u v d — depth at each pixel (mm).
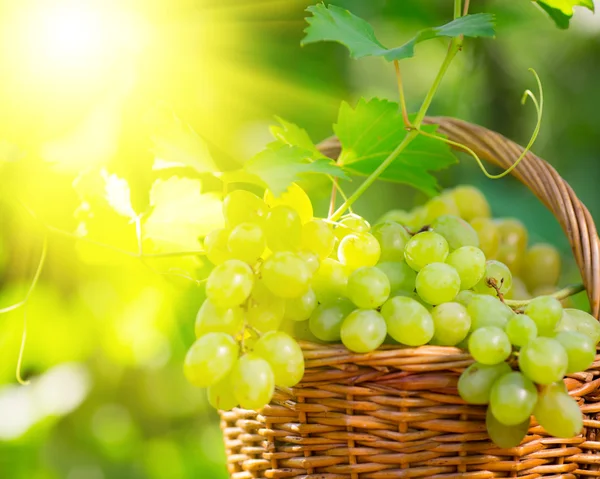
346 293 964
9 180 1099
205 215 1038
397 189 1691
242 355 939
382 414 949
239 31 1301
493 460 958
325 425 959
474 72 1878
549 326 958
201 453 1541
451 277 966
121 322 1288
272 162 970
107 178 1048
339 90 1490
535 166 1041
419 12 1496
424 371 946
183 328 1324
